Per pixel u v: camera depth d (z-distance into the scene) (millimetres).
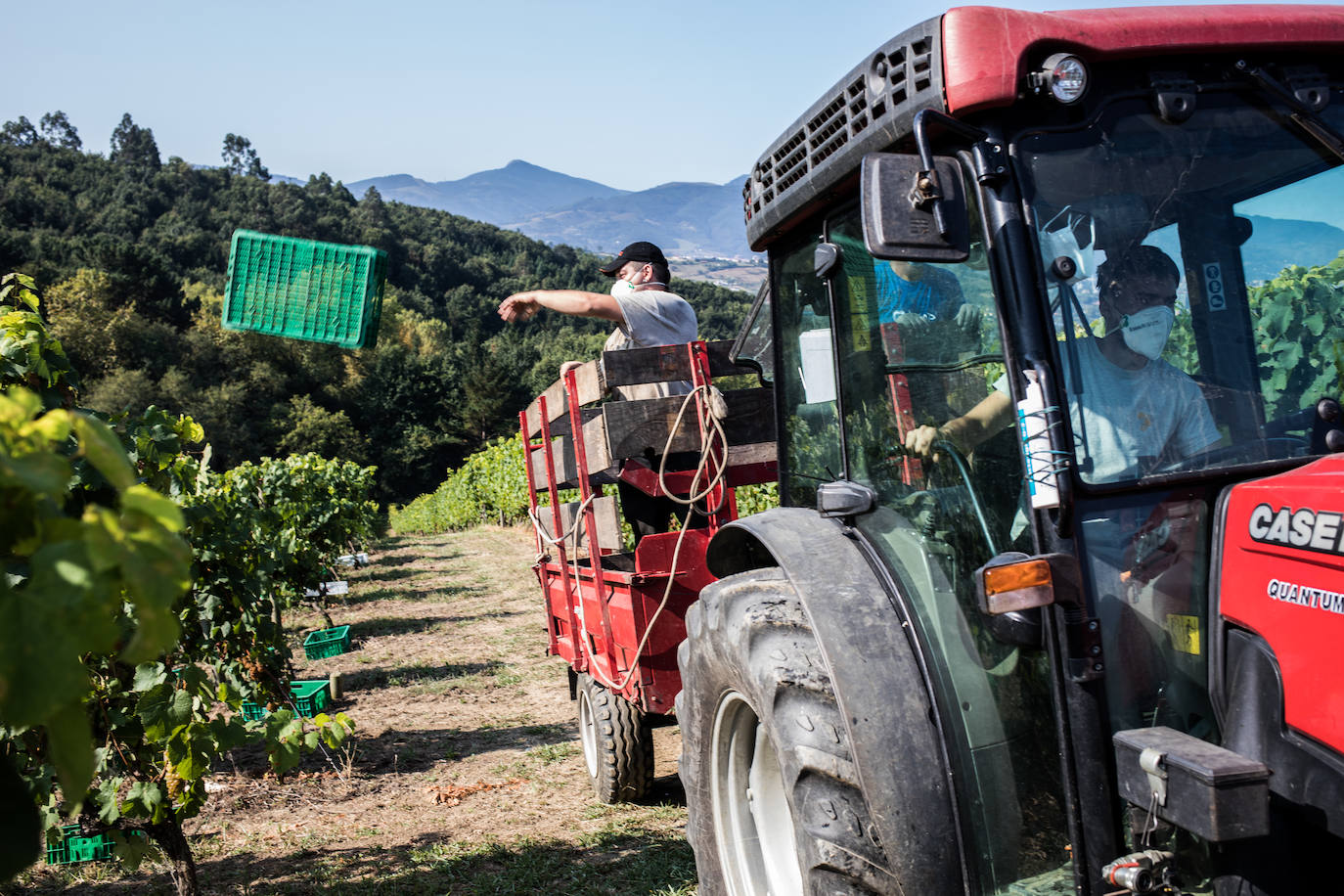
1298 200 2348
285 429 80500
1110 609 2133
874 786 2271
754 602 2674
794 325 3377
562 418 5051
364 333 3457
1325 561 1859
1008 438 2301
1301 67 2338
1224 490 2178
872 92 2453
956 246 2082
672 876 4078
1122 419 2174
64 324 78250
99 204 154375
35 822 707
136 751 3955
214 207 167250
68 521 672
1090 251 2217
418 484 86625
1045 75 2133
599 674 4688
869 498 2732
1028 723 2285
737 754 2988
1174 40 2213
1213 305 2293
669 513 4770
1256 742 1970
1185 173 2285
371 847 4797
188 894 4121
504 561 18656
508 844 4645
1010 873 2256
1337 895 1886
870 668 2383
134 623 2822
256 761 6395
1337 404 2285
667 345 4148
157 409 4344
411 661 9477
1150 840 2037
